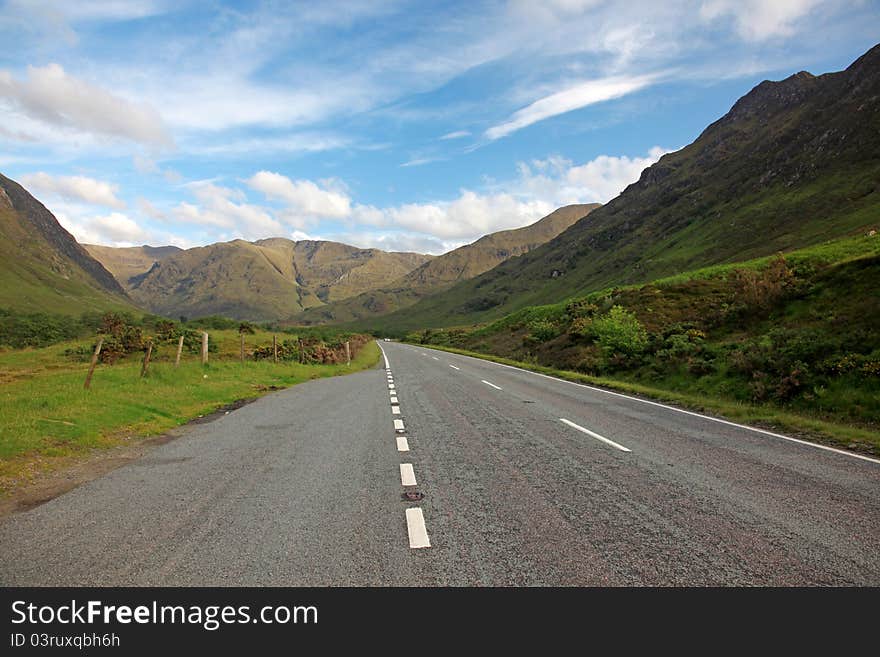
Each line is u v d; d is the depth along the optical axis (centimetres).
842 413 1109
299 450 714
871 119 11512
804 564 353
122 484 559
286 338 4162
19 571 349
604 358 2411
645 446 737
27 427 777
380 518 440
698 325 2381
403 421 948
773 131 16725
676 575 337
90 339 4316
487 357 3500
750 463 639
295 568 349
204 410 1112
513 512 454
